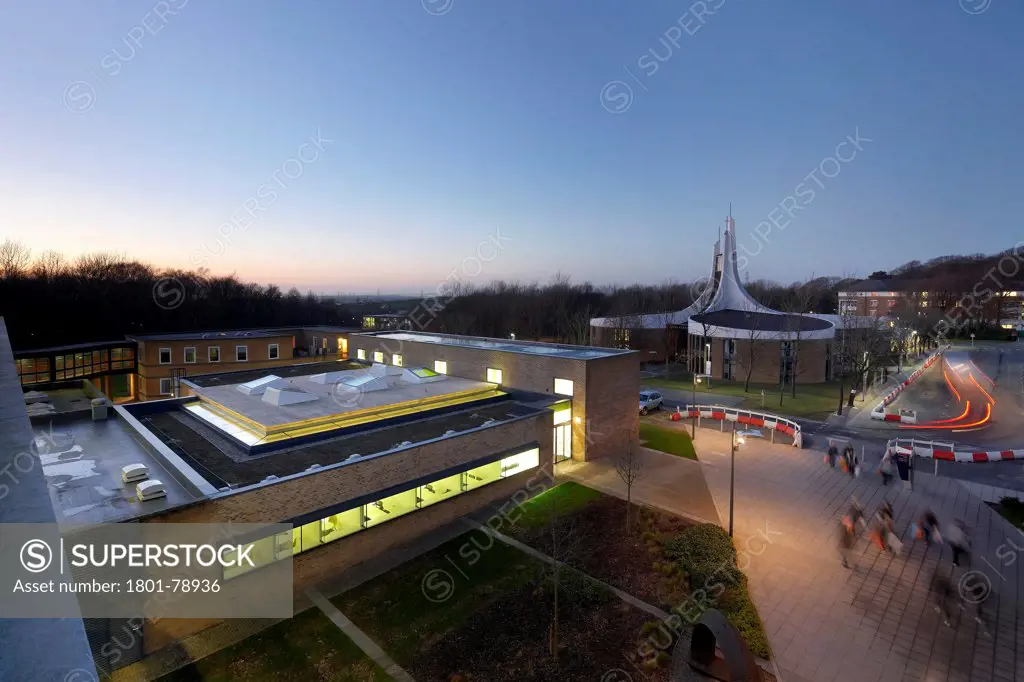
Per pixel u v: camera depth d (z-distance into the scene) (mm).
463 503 19969
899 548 17000
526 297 99812
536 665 12188
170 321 62750
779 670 12000
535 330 88562
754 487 22594
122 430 20328
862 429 32438
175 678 11836
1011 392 44125
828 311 101438
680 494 21953
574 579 15422
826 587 15172
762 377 49125
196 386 27703
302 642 13031
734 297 60844
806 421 34531
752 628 13172
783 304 78000
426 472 18562
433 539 18125
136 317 60062
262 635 13305
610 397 27625
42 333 53250
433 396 25156
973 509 20031
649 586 15273
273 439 18969
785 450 27891
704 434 31219
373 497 16703
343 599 14789
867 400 40969
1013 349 73938
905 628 13375
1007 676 11719
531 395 27703
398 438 20406
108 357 42156
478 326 85062
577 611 14133
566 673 11922
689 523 19234
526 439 22641
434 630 13438
